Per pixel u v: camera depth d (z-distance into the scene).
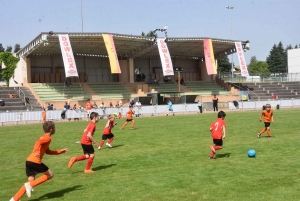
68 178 8.86
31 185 6.82
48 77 48.56
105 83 49.44
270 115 15.27
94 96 44.78
